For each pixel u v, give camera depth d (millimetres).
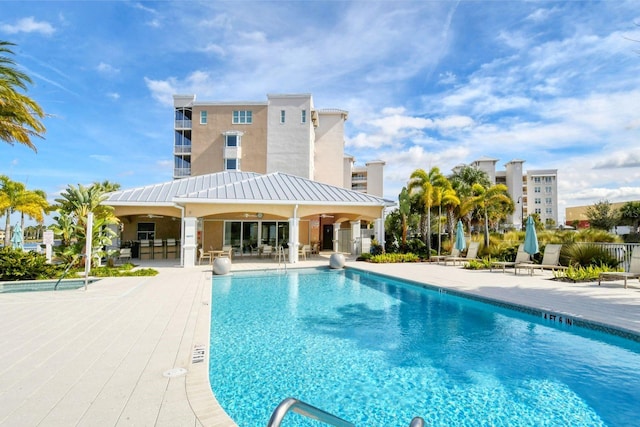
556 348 6918
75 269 14516
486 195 23047
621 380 5543
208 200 18219
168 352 5547
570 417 4527
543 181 76250
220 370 5883
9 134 13805
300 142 38125
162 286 12148
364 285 14195
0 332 6629
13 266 13062
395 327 8359
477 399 4980
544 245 17703
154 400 3975
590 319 7562
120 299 9812
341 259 18469
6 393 4129
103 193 16141
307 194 21000
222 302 10945
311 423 4371
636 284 11914
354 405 4836
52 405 3848
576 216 73625
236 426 3467
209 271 16609
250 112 38406
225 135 37250
